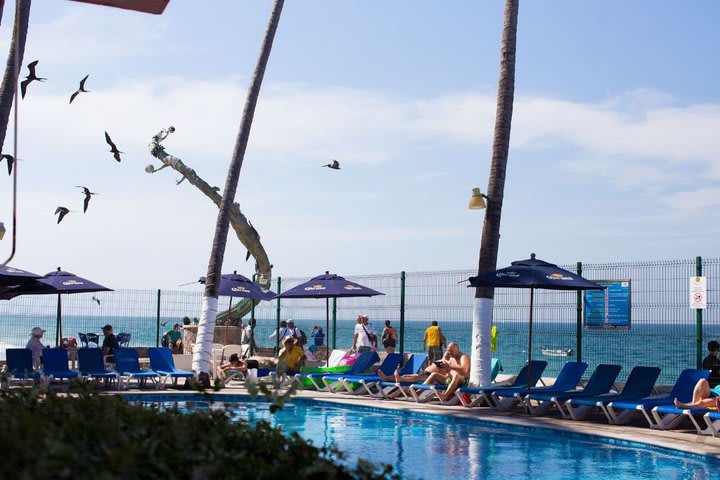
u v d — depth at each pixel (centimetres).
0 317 2345
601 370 1445
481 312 1627
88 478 280
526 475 924
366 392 1825
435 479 898
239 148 1995
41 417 371
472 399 1579
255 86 2020
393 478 379
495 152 1642
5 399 468
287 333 2425
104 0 572
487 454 1063
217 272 1945
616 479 905
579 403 1351
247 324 2741
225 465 325
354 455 1042
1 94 1473
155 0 567
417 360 1822
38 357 2027
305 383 1938
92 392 442
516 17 1667
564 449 1109
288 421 1394
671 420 1262
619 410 1381
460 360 1634
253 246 3322
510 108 1656
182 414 439
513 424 1307
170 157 3256
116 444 328
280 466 344
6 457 273
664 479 903
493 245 1617
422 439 1190
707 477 914
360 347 2222
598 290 1602
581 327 1630
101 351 1909
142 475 304
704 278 1433
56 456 281
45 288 1969
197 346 1919
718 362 1408
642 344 1534
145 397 1653
